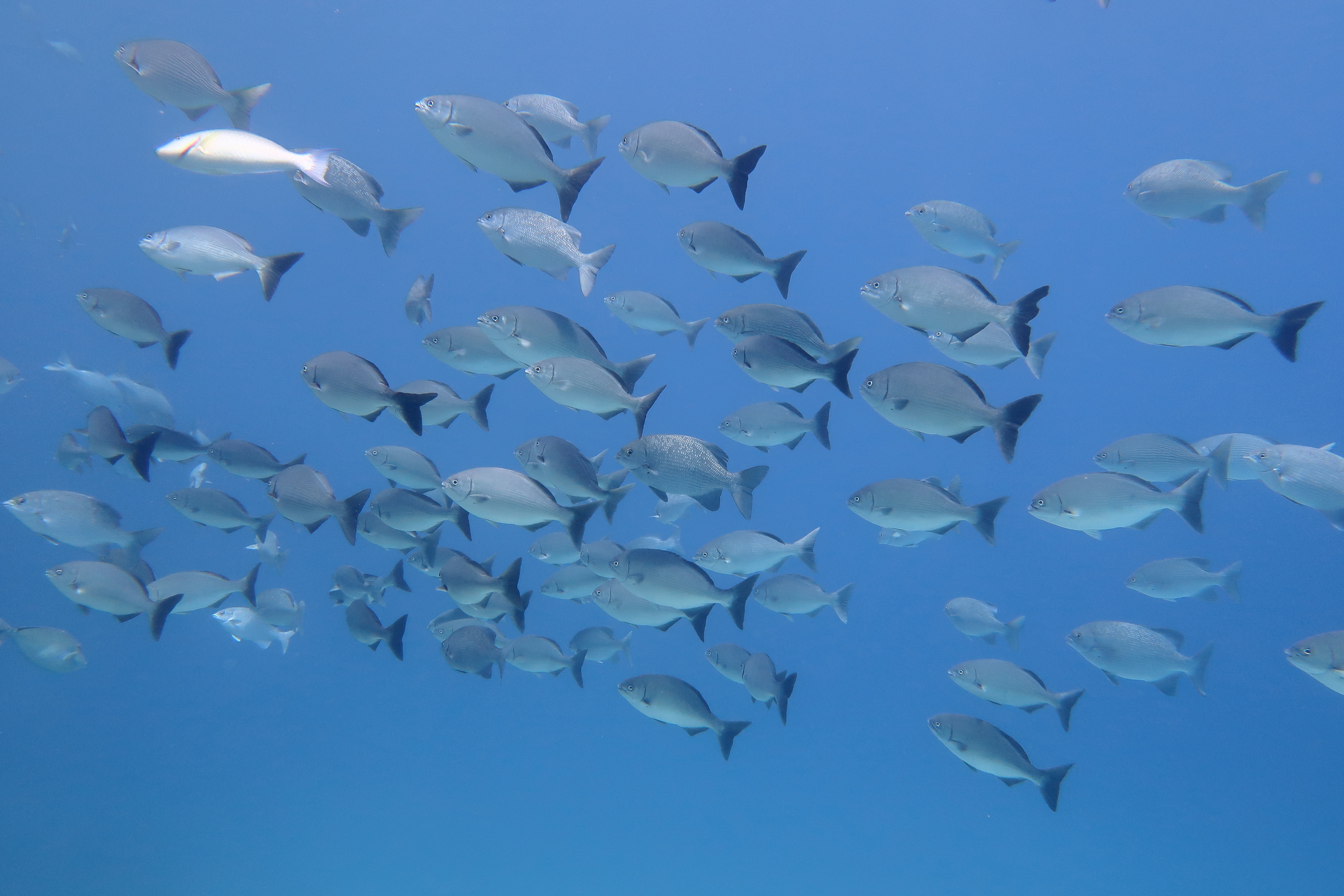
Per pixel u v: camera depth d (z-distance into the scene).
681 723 4.58
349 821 10.20
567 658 5.72
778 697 5.06
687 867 9.44
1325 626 15.27
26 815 10.19
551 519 4.20
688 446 4.18
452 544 13.85
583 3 16.70
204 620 14.76
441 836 9.88
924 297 3.75
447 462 16.45
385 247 4.10
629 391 4.08
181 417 18.30
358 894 8.51
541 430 16.39
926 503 4.30
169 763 11.76
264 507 14.68
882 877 9.49
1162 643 5.14
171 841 9.59
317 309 18.23
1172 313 4.01
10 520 18.19
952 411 3.67
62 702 13.73
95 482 18.52
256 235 18.47
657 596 4.29
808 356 4.27
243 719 13.03
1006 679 4.86
